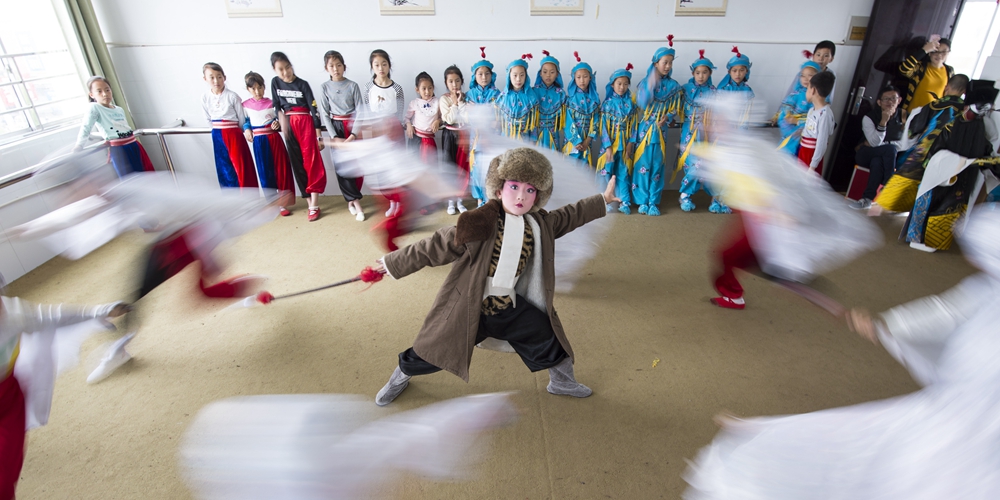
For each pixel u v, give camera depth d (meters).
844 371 2.41
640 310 2.95
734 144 2.54
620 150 4.39
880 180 4.38
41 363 1.59
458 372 1.82
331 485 1.21
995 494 0.92
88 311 1.69
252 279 2.78
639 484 1.80
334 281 3.34
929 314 1.30
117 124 3.98
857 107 4.69
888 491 1.04
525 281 1.84
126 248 3.86
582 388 2.20
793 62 4.67
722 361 2.48
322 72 4.64
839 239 2.29
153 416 2.16
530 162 1.66
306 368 2.47
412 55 4.60
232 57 4.55
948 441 1.00
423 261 1.82
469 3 4.44
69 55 4.22
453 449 1.62
